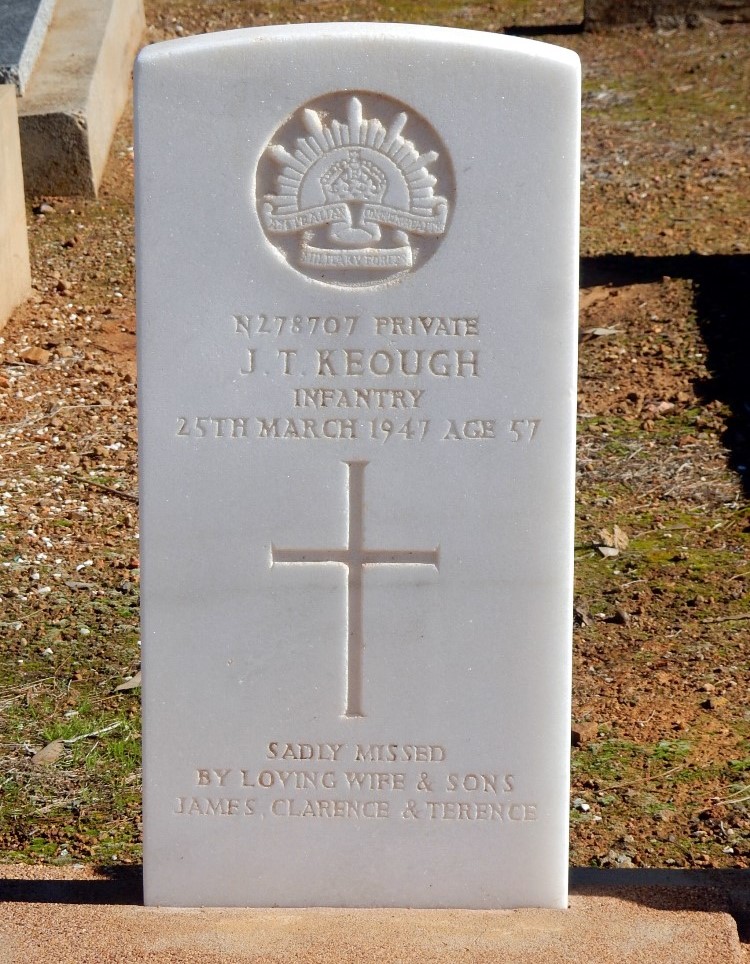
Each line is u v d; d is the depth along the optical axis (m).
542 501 3.52
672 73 12.70
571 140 3.36
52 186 9.88
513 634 3.58
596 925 3.52
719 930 3.47
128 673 5.13
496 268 3.43
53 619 5.48
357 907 3.68
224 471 3.52
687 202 9.99
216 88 3.35
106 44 10.73
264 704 3.61
